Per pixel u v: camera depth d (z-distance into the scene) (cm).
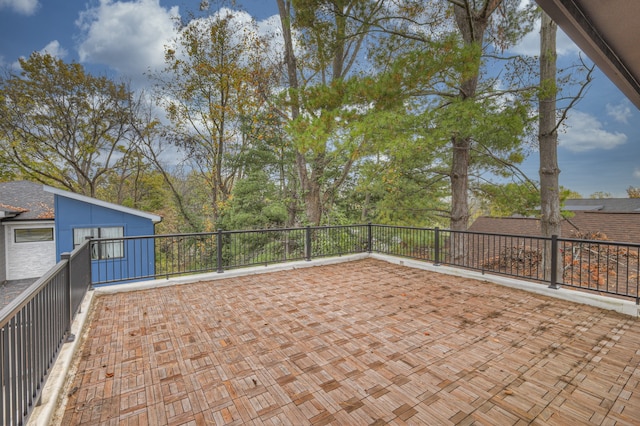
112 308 446
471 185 1031
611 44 160
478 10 802
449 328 372
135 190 2078
